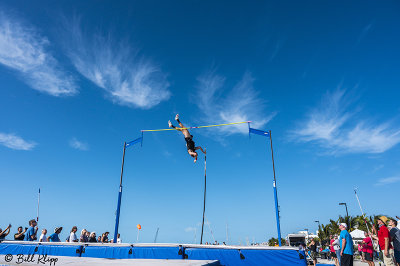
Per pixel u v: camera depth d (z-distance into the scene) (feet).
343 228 21.83
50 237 30.89
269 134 36.68
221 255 23.12
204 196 33.91
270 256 22.12
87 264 10.87
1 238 31.50
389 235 20.44
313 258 43.16
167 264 10.50
